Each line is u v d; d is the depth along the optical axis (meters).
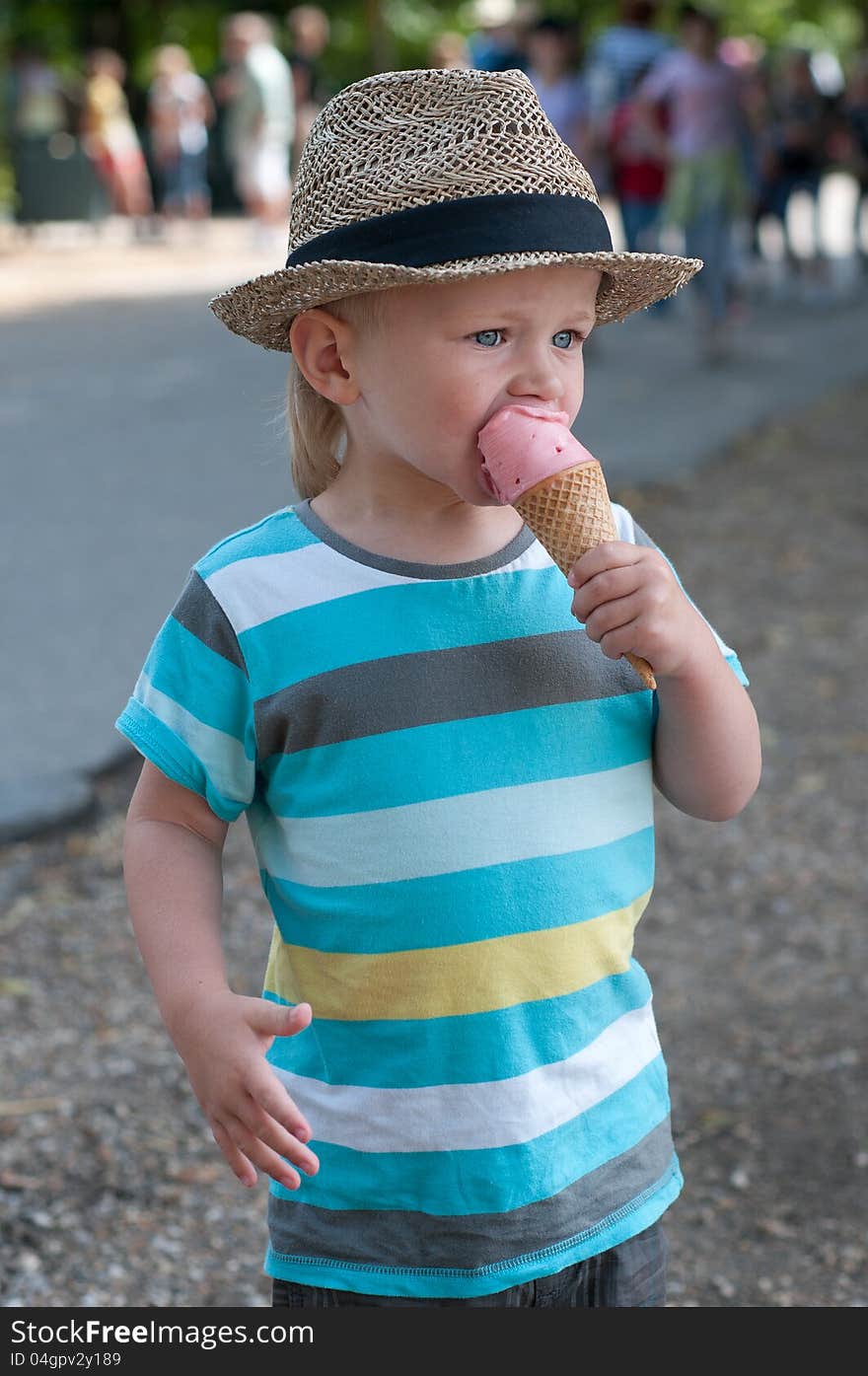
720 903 4.17
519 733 1.75
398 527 1.79
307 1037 1.83
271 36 24.80
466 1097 1.74
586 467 1.64
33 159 18.70
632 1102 1.84
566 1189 1.78
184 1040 1.71
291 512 1.86
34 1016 3.58
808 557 6.96
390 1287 1.78
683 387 10.81
